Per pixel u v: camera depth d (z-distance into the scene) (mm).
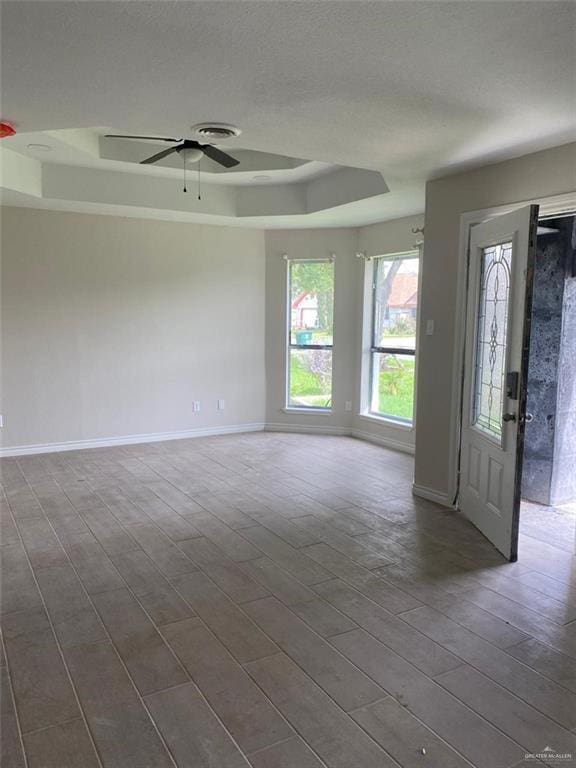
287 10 1865
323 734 1952
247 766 1812
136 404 6281
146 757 1846
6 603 2820
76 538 3643
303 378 6996
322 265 6773
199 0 1805
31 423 5770
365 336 6551
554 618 2705
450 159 3637
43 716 2027
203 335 6578
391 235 6012
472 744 1911
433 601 2861
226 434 6824
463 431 4090
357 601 2859
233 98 2648
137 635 2549
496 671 2297
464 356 4059
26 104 2732
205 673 2279
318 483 4875
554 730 1979
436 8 1847
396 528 3846
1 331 5535
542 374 4289
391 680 2240
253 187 5898
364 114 2848
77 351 5902
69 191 5184
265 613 2742
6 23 1953
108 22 1950
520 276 3174
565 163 3312
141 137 3951
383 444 6312
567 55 2195
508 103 2691
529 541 3648
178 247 6320
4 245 5461
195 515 4078
